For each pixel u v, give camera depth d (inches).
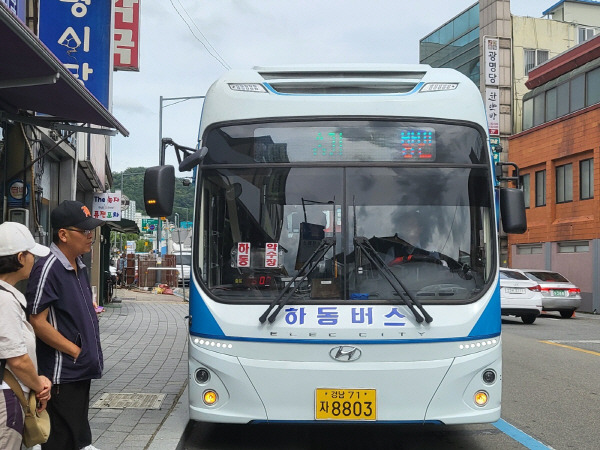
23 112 368.2
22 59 242.2
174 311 832.3
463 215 233.9
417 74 252.1
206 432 275.1
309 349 219.9
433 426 288.7
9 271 147.1
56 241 181.9
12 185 410.6
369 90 245.9
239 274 229.5
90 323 182.4
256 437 268.5
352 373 218.2
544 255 1273.4
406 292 220.8
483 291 228.1
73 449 181.6
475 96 245.1
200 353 224.8
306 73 250.7
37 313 173.2
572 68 1214.9
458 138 239.3
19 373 142.9
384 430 282.0
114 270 1473.9
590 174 1149.7
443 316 222.7
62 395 178.5
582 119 1160.8
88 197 852.0
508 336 631.8
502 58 1518.2
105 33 451.2
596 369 436.1
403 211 232.4
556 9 1680.6
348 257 228.1
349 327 219.5
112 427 252.2
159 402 295.6
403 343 219.8
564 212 1224.2
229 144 238.8
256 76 246.2
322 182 234.2
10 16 198.5
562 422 295.0
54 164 582.9
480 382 223.1
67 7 448.5
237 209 234.2
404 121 238.4
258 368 220.1
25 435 150.3
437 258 229.8
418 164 235.9
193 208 247.4
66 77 267.1
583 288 1151.6
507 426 288.2
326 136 237.1
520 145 1366.9
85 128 365.4
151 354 451.2
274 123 238.7
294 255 229.3
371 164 235.3
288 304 224.1
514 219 244.7
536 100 1327.5
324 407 218.1
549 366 448.1
